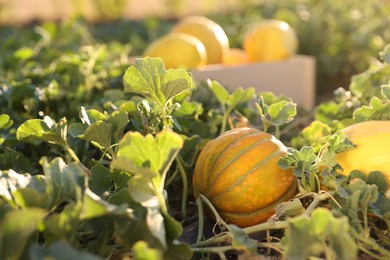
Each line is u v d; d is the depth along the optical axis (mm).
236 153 865
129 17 4367
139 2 4527
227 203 863
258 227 787
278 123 963
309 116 1373
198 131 1103
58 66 1460
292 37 1734
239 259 771
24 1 4172
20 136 856
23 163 1022
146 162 710
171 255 708
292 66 1649
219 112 1178
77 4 4262
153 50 1565
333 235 649
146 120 898
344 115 1201
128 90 851
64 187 710
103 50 1659
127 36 3018
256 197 851
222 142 888
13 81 1293
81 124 887
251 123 1264
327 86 2682
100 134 850
